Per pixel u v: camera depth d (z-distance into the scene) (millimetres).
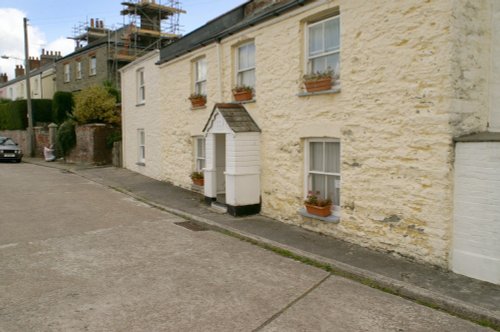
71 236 7770
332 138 7766
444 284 5305
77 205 10852
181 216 9773
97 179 15906
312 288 5355
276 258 6586
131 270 5957
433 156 5926
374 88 6754
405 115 6289
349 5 7129
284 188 8867
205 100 12117
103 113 20938
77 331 4180
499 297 4902
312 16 8016
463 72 5855
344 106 7320
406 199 6316
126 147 18734
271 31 9016
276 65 8914
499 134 5730
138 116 17125
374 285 5480
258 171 9609
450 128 5727
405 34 6246
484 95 6191
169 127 14422
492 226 5324
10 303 4820
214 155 10711
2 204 10820
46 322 4359
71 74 33000
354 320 4477
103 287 5320
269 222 8891
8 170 19078
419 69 6070
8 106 30203
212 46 11344
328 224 7754
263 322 4406
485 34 6160
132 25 32062
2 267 6035
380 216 6742
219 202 10539
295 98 8430
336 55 7738
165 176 14922
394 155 6477
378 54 6668
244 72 10422
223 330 4227
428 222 6016
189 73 12875
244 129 9367
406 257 6340
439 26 5793
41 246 7105
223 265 6215
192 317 4508
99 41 30766
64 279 5586
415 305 4887
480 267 5441
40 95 37750
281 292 5215
